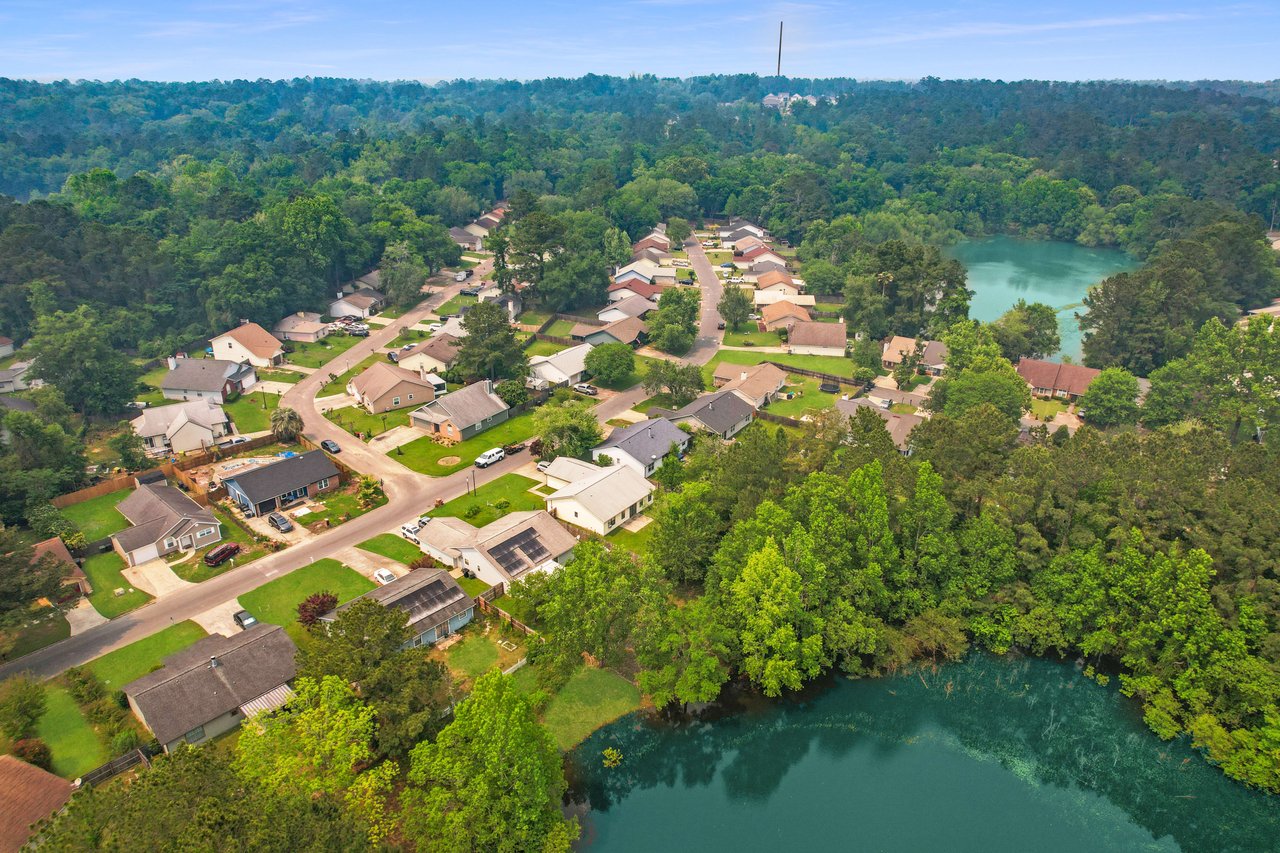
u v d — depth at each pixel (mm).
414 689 53875
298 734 49250
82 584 76438
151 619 72438
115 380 114688
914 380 137000
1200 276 144250
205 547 84062
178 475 97688
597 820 57438
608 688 67500
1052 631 69625
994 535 70812
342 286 180125
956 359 129750
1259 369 107688
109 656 67438
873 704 68438
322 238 168000
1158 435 83500
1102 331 139125
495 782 48219
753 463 78562
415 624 67875
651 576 66688
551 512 90688
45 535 81312
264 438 108062
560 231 172875
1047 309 146500
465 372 125125
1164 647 65750
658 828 56906
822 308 181125
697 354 150000
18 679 59625
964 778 61688
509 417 118750
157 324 147500
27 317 139875
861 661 72500
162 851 36156
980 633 72062
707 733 64938
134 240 151375
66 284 140250
